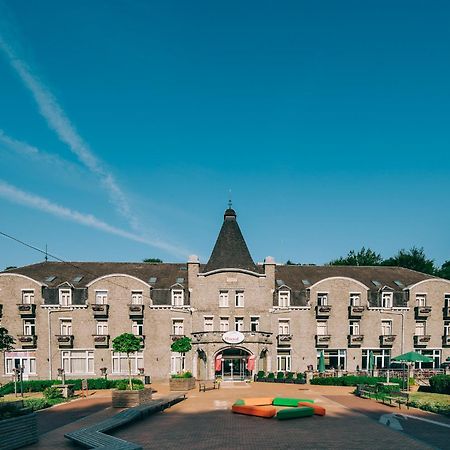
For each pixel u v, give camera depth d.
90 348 44.31
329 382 37.50
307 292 46.97
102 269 49.75
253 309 45.62
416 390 32.66
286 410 21.80
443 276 77.25
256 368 43.00
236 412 23.77
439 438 17.58
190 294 45.62
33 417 17.06
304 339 46.09
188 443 16.92
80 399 31.06
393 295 47.81
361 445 16.44
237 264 46.56
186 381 34.78
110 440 15.55
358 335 46.12
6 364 43.19
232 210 49.91
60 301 44.69
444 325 47.84
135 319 45.19
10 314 43.81
